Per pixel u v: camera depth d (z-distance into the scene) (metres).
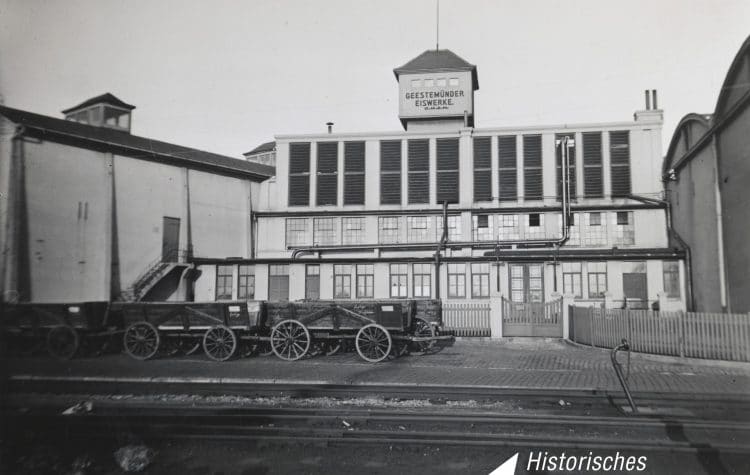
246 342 17.56
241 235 36.88
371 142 36.22
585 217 33.09
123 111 31.55
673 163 30.62
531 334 21.94
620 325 18.00
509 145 34.53
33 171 26.64
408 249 34.38
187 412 10.02
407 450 7.91
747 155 21.34
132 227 30.98
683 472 7.13
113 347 18.28
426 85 41.66
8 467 7.64
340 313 16.61
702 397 10.71
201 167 35.03
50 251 27.03
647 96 35.09
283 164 37.09
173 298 32.09
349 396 11.28
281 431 8.54
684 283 28.67
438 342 20.67
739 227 22.36
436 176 35.22
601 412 9.98
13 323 17.52
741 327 14.50
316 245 36.00
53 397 11.41
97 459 7.90
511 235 33.78
